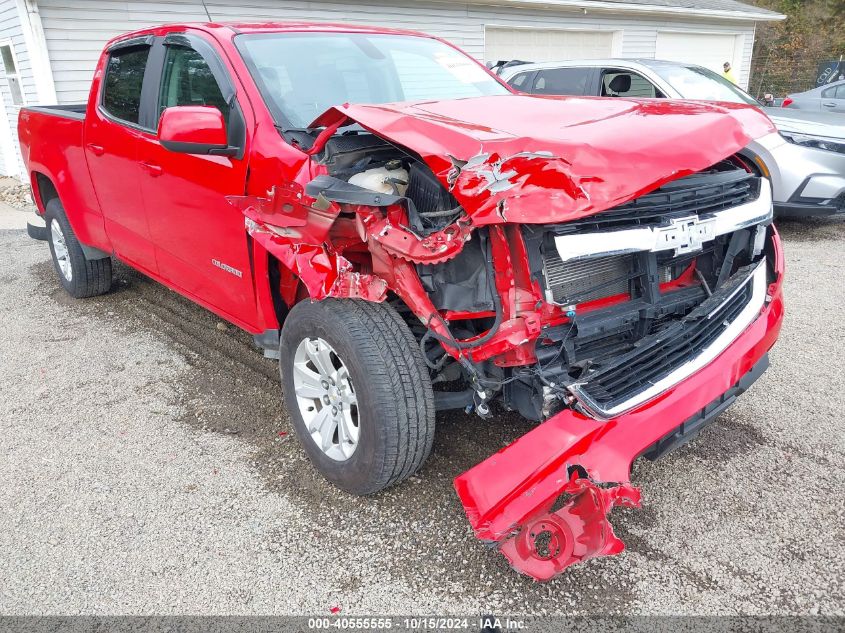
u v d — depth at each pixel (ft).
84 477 9.95
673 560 7.93
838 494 9.02
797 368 12.83
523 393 7.91
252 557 8.19
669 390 7.70
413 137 7.66
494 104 9.22
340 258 8.18
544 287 7.29
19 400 12.42
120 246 14.65
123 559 8.21
